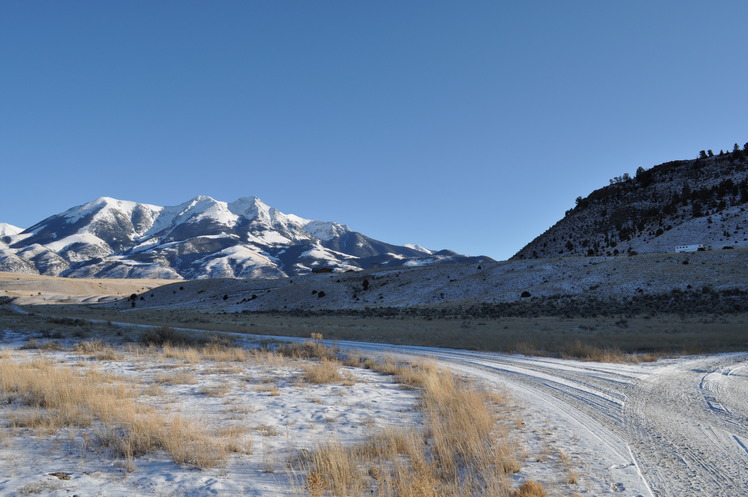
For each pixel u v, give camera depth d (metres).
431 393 12.28
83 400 9.88
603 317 50.19
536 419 9.95
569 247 153.00
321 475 6.00
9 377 11.67
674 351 23.61
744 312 48.12
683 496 5.73
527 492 5.61
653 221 144.75
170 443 7.09
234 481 5.97
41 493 5.34
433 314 68.25
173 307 128.25
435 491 5.45
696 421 9.71
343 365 19.88
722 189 145.62
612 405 11.43
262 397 11.98
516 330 38.78
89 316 70.69
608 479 6.31
